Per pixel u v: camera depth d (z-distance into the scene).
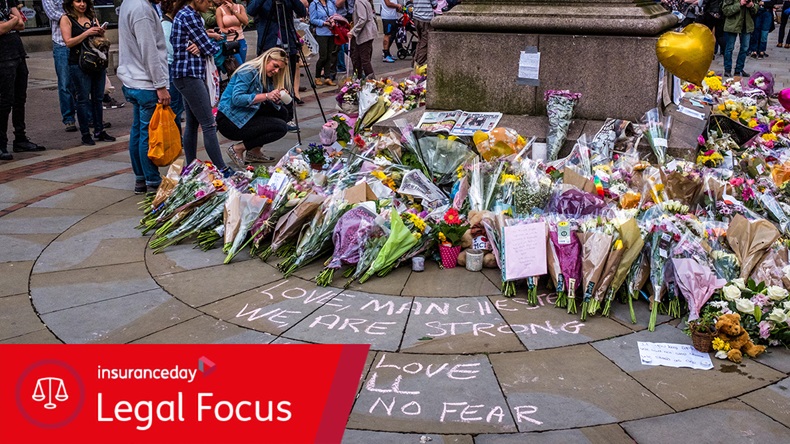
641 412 3.44
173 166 6.23
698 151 6.26
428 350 4.01
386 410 3.48
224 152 8.59
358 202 5.30
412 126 6.60
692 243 4.55
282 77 7.53
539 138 6.48
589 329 4.25
